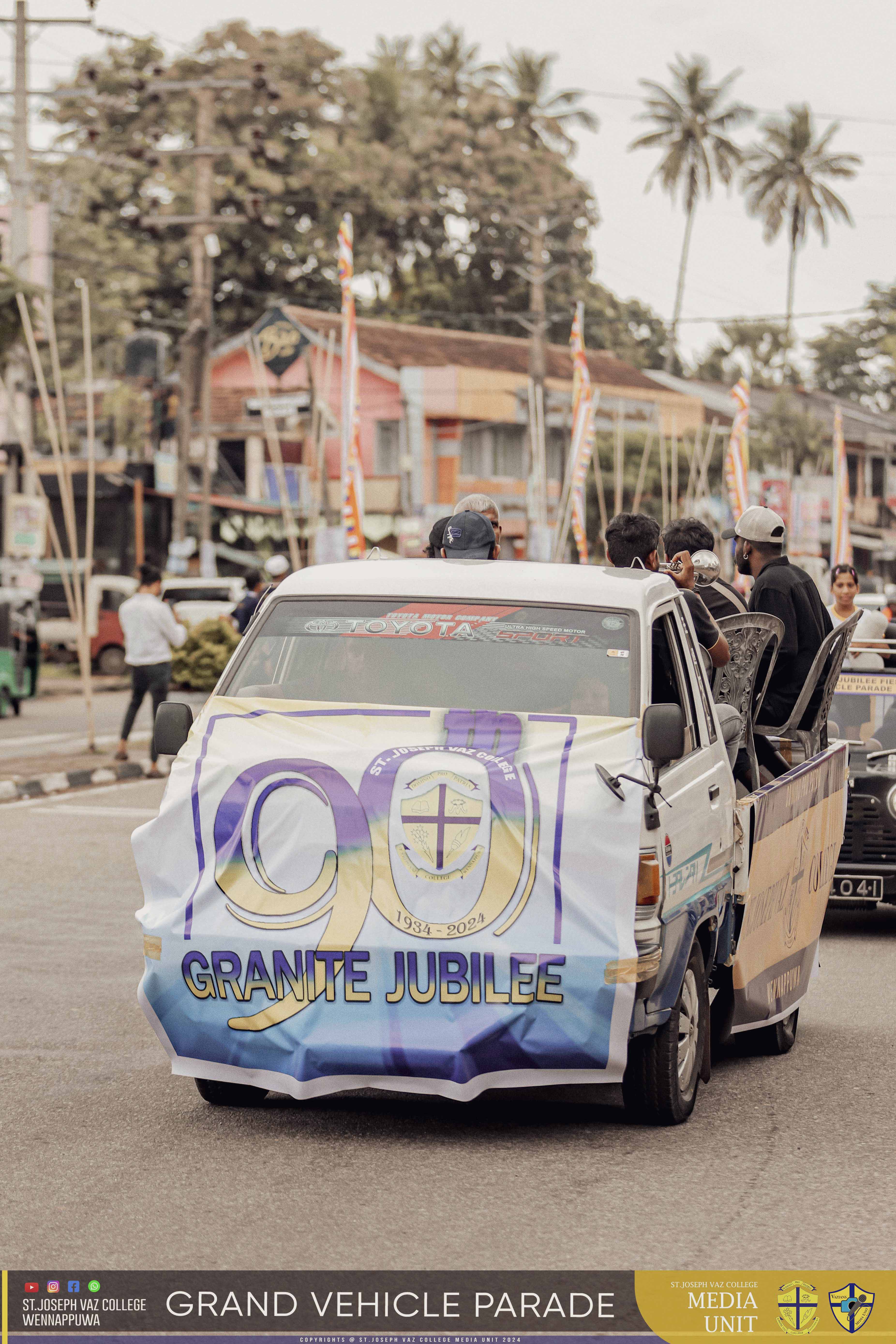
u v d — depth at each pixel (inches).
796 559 1915.6
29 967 360.8
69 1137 238.1
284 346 2038.6
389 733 240.5
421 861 227.3
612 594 264.4
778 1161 230.5
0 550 1190.9
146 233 2202.3
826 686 348.2
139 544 1803.6
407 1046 224.4
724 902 270.7
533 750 234.8
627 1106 248.2
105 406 1990.7
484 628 260.1
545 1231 199.0
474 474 2089.1
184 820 237.1
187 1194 211.3
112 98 1651.1
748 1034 300.4
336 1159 227.8
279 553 1987.0
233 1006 231.3
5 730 971.9
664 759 235.5
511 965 223.3
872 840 432.8
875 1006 346.0
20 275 1125.7
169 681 768.3
